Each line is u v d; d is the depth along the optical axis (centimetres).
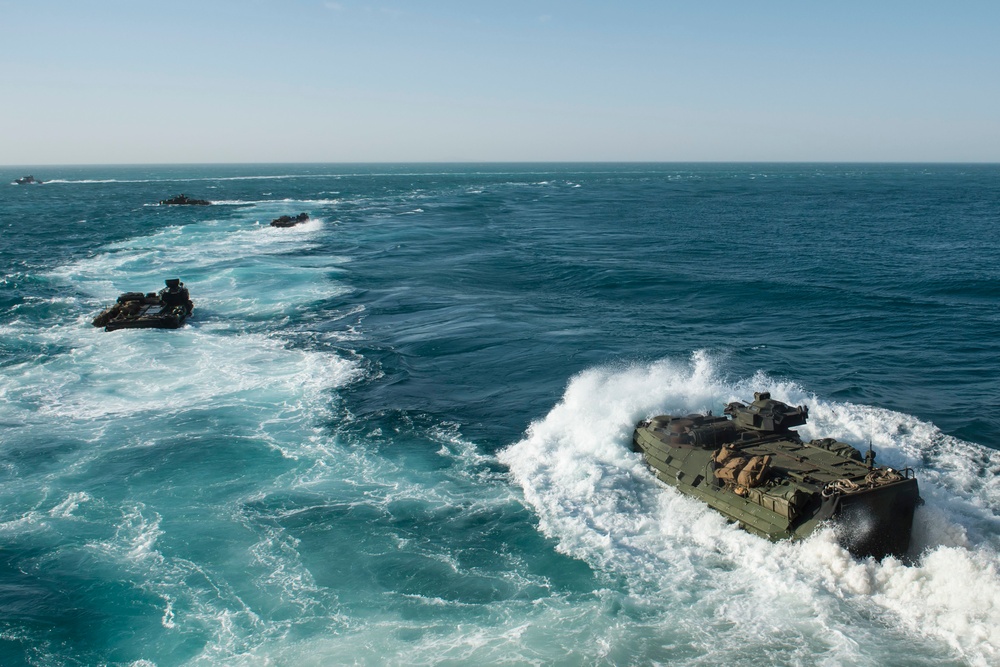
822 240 7288
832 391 2716
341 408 2588
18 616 1440
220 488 1981
